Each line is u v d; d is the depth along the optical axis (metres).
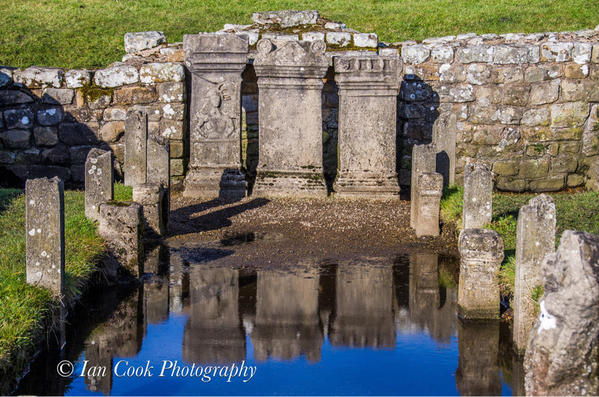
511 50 14.77
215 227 11.82
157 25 20.67
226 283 8.98
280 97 13.92
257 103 15.23
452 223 11.55
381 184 13.93
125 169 12.70
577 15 21.11
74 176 14.82
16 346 6.29
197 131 14.00
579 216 10.94
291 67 13.76
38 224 7.17
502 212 11.52
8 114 14.64
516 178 15.02
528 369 5.12
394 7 22.75
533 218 6.70
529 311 6.76
